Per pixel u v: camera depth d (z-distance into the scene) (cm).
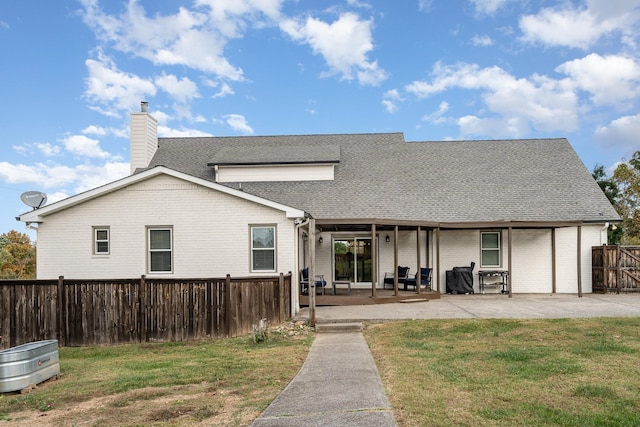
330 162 1884
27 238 3912
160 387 618
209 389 600
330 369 690
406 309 1329
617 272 1673
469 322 1090
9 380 638
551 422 441
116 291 1035
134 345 1006
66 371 773
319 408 497
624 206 3164
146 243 1373
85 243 1370
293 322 1172
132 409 524
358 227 1695
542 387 555
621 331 931
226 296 1046
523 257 1806
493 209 1747
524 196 1808
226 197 1373
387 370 668
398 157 2083
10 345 1016
